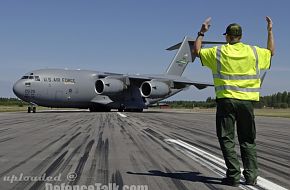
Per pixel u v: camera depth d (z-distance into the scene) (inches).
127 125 767.1
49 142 459.8
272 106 5285.4
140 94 1750.7
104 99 1657.2
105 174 267.9
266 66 244.1
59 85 1528.1
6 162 315.3
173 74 1850.4
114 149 400.5
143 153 373.7
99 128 677.3
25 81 1465.3
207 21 240.5
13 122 841.5
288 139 553.3
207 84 1664.6
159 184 238.7
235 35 243.9
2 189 222.4
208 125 828.6
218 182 246.1
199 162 323.3
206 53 244.2
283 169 298.0
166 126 768.9
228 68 238.4
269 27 242.5
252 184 240.2
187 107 4638.3
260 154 388.2
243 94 235.8
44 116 1155.9
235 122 244.8
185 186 234.2
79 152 376.2
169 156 355.9
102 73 1705.2
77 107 1647.4
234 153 239.5
